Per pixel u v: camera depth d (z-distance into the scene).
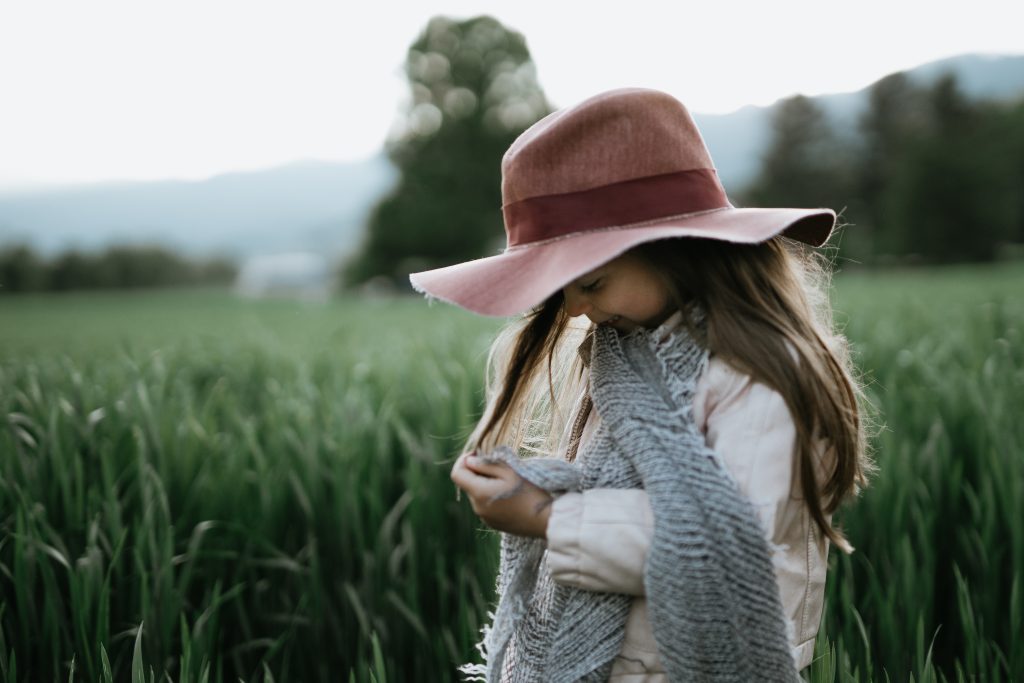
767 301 1.14
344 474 2.63
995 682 1.85
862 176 58.50
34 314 19.41
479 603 2.34
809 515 1.13
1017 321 5.41
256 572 2.54
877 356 4.05
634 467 1.08
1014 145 50.78
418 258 45.34
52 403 2.80
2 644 1.85
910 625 2.05
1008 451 2.50
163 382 3.25
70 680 1.70
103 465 2.45
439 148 45.41
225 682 2.35
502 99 46.22
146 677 2.00
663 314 1.19
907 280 18.83
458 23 46.22
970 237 48.47
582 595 1.11
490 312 1.04
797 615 1.12
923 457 2.57
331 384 3.96
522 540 1.25
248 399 3.94
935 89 55.31
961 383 3.15
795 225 1.32
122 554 2.27
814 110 58.44
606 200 1.08
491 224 45.09
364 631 2.22
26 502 2.21
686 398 1.08
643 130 1.08
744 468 1.03
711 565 0.94
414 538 2.53
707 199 1.12
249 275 61.19
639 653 1.10
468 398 3.11
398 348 5.38
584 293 1.15
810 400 1.07
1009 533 2.29
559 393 1.55
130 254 50.78
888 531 2.39
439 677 2.33
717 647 0.94
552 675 1.11
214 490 2.58
